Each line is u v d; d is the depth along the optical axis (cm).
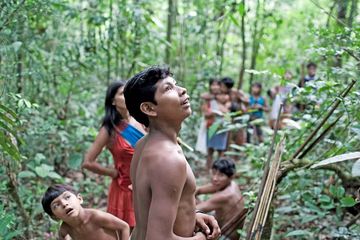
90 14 584
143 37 604
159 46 804
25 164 492
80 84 646
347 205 306
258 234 258
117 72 646
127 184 356
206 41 791
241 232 338
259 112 728
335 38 349
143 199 188
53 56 534
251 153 466
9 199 380
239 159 684
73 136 550
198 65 784
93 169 353
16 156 288
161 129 193
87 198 514
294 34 861
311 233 388
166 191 179
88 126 565
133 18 572
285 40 884
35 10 409
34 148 505
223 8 641
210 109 655
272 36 870
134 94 194
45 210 308
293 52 832
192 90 726
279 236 396
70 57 552
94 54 570
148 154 188
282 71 381
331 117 361
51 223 407
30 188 482
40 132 485
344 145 316
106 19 560
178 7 792
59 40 552
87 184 529
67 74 582
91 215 312
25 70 490
